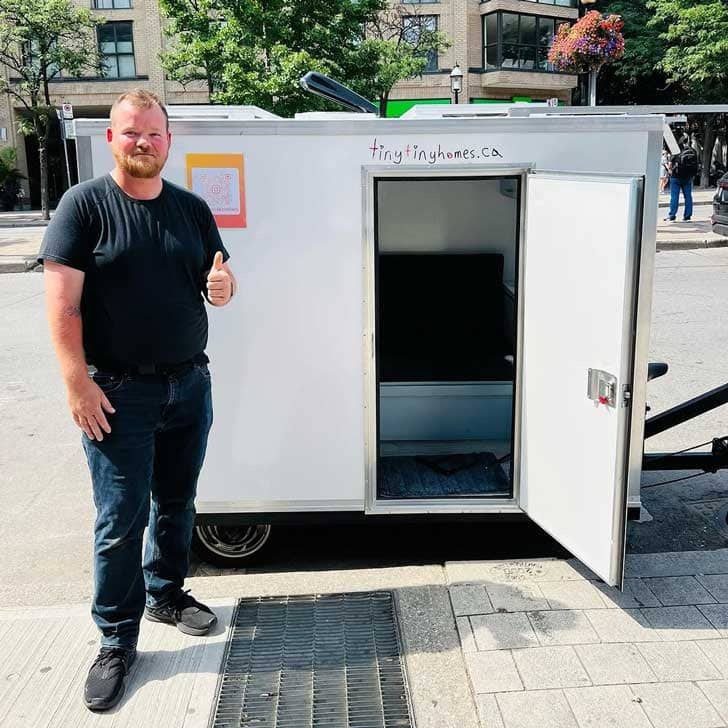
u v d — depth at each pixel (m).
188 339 2.77
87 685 2.75
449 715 2.68
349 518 3.70
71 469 5.32
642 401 3.48
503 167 3.39
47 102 25.22
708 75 22.72
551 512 3.37
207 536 3.82
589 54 13.92
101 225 2.58
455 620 3.16
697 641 2.98
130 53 30.53
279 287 3.48
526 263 3.43
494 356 4.91
